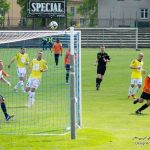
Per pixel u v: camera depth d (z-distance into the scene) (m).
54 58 80.75
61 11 134.38
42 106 42.25
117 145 27.94
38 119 36.31
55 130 32.34
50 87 54.91
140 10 164.38
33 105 42.81
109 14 165.00
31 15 134.88
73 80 29.25
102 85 59.47
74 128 29.36
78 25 159.50
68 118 36.56
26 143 28.52
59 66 77.25
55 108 41.19
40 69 43.28
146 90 38.62
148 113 39.31
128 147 27.48
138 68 47.97
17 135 30.70
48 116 37.50
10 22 175.38
